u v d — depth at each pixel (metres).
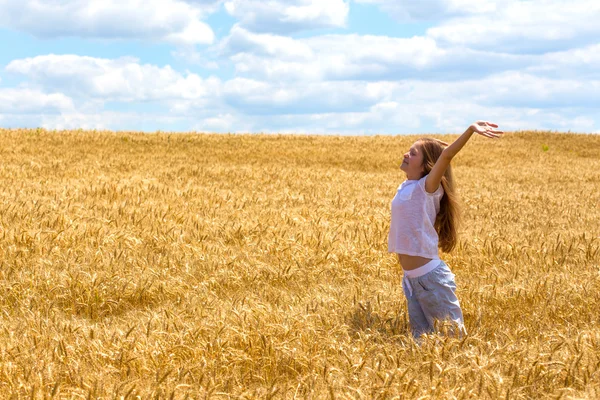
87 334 4.48
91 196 11.20
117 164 18.45
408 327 4.95
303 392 3.50
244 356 3.88
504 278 6.62
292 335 4.35
